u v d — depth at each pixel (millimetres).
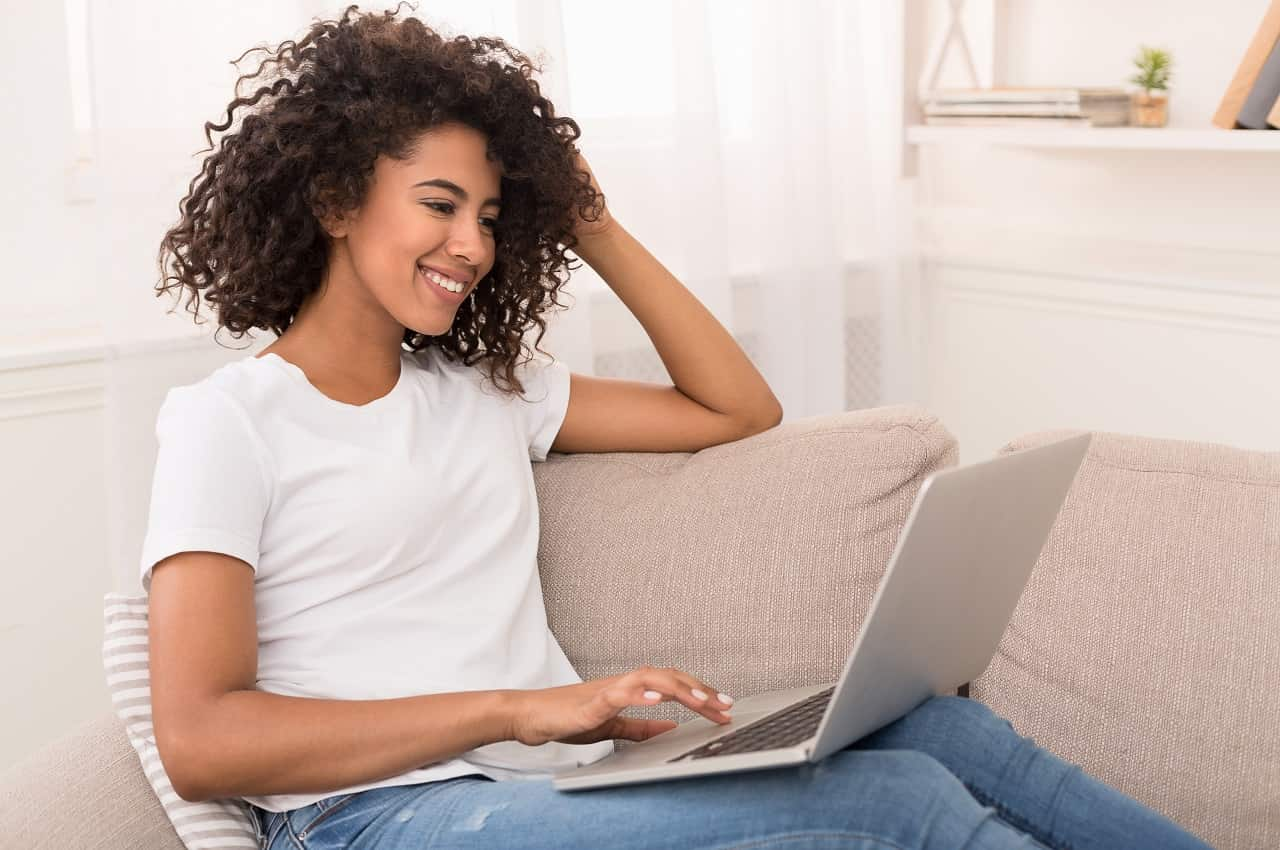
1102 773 1285
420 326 1350
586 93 2188
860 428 1465
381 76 1303
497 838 1104
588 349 2113
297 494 1266
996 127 2391
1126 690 1289
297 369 1316
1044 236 2707
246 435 1237
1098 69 2559
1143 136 2203
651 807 1066
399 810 1177
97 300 1898
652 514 1480
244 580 1186
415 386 1404
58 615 1949
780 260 2354
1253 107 2125
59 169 1967
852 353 2580
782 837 1013
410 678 1272
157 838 1205
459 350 1512
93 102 1720
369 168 1311
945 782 1023
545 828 1090
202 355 1797
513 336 1502
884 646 1000
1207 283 2240
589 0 2158
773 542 1420
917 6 2502
